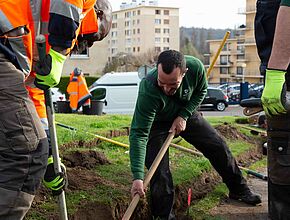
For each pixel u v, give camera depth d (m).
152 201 5.05
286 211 3.96
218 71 78.69
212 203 5.79
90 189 5.31
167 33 82.88
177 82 4.43
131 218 5.16
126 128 9.58
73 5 3.24
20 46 3.21
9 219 3.20
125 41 83.44
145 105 4.54
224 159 5.58
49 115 3.59
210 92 31.77
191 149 7.94
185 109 5.06
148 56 51.31
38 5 3.30
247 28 72.00
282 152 3.85
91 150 6.64
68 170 5.93
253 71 71.56
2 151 3.15
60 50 3.34
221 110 31.95
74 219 4.64
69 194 5.08
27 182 3.21
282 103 3.54
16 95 3.16
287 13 3.46
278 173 3.90
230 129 10.09
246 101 4.82
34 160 3.23
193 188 6.06
